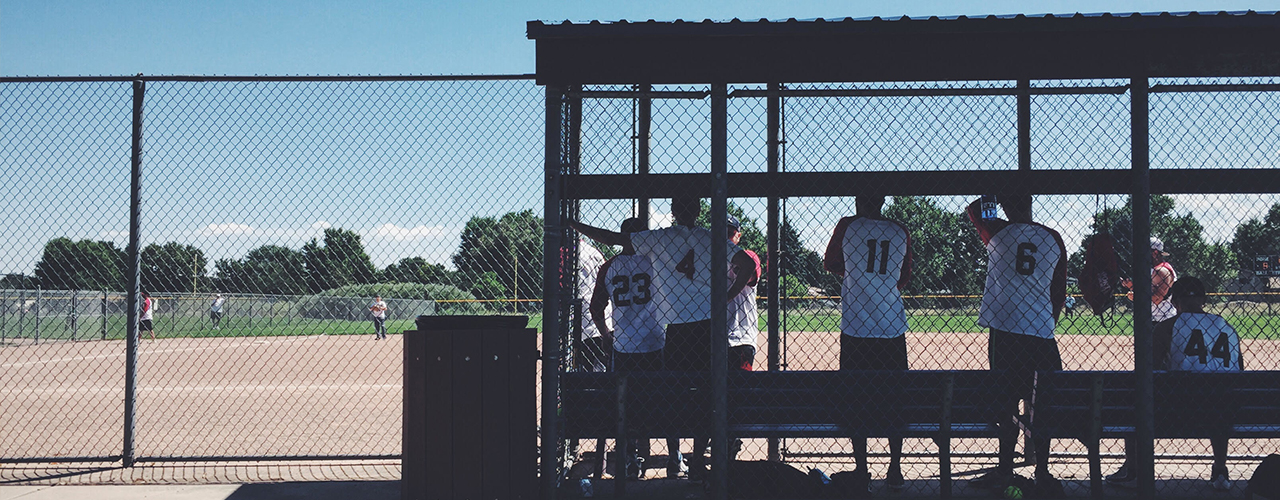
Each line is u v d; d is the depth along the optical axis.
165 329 24.36
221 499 4.41
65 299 20.67
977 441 6.14
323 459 5.20
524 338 4.24
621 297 4.90
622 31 4.05
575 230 4.82
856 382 4.25
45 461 5.17
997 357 4.54
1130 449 4.65
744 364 4.82
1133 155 4.06
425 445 4.14
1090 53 4.00
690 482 4.84
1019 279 4.50
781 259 5.24
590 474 5.08
